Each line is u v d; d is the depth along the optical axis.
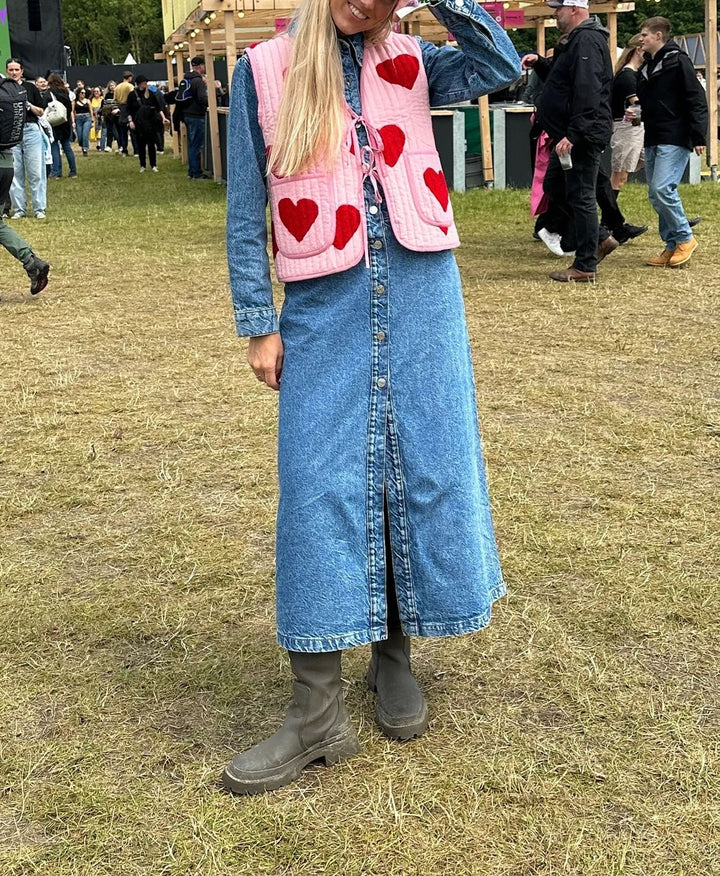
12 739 2.64
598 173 9.30
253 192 2.36
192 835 2.27
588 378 5.69
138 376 5.95
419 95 2.38
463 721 2.67
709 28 14.70
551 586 3.38
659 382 5.59
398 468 2.41
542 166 9.23
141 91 20.59
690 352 6.18
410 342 2.38
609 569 3.47
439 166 2.41
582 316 7.12
